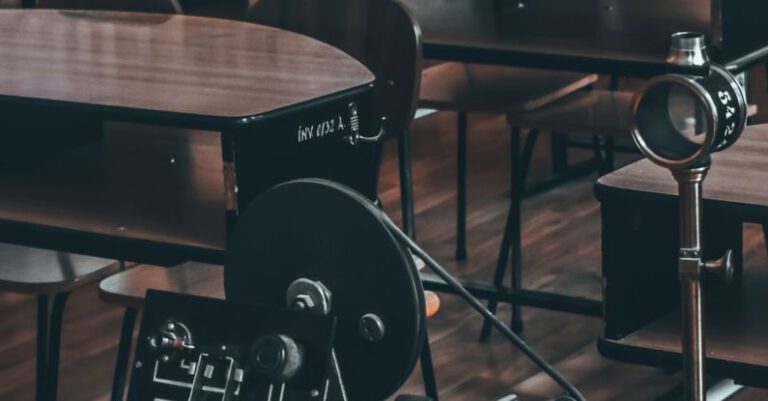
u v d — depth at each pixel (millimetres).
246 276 1935
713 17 3672
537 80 4473
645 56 3635
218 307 1852
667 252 2467
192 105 2555
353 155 2711
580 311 3852
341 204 1836
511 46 3795
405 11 3596
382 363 1849
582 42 3840
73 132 3283
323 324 1793
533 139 4191
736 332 2457
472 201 5414
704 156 1820
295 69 2885
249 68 2904
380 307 1834
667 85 1836
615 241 2408
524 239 4953
